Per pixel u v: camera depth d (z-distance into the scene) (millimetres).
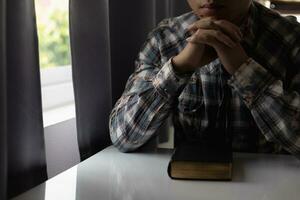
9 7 811
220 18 879
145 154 980
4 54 750
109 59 1102
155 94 913
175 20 1109
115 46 1220
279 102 861
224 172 787
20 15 833
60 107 1302
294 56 976
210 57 905
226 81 979
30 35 860
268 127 886
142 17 1250
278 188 756
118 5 1208
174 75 880
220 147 895
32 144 886
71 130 1147
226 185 772
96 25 1040
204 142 950
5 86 761
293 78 957
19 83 848
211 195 726
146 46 1104
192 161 792
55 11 1323
